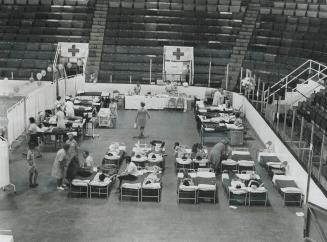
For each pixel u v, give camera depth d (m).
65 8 40.44
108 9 40.22
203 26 38.97
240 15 39.47
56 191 18.25
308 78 28.38
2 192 18.02
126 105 32.00
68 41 38.56
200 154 20.55
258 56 36.50
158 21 39.50
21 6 40.72
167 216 16.28
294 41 36.12
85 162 18.84
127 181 17.91
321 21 37.00
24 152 22.42
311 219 11.35
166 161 21.86
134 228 15.39
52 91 29.38
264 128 24.64
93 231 15.16
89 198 17.64
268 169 20.11
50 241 14.46
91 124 25.88
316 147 19.33
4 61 37.44
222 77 35.94
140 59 37.53
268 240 14.79
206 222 15.91
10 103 27.33
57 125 23.61
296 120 22.73
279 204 17.44
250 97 30.16
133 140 24.84
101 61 37.38
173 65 35.62
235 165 20.22
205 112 27.78
